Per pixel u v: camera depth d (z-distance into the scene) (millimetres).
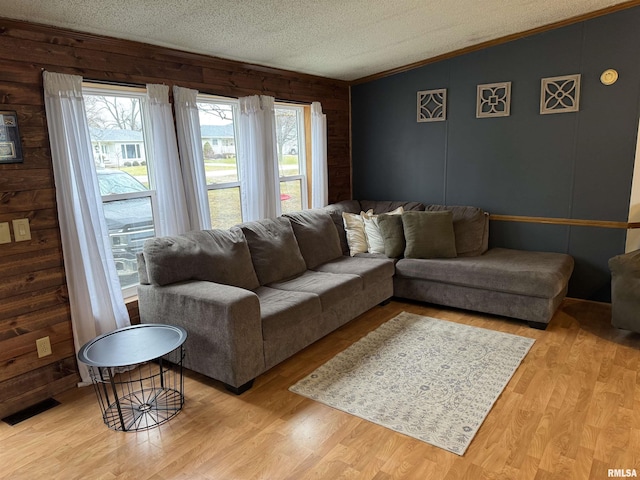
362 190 5180
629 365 2791
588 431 2158
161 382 2605
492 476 1887
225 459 2035
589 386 2559
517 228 4230
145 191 3232
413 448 2078
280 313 2756
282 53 3570
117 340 2383
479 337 3266
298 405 2459
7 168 2377
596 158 3766
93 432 2273
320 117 4508
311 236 3879
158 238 2908
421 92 4520
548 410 2338
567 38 3721
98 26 2555
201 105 3580
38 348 2568
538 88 3920
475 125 4281
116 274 2859
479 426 2221
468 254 4039
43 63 2488
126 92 3021
